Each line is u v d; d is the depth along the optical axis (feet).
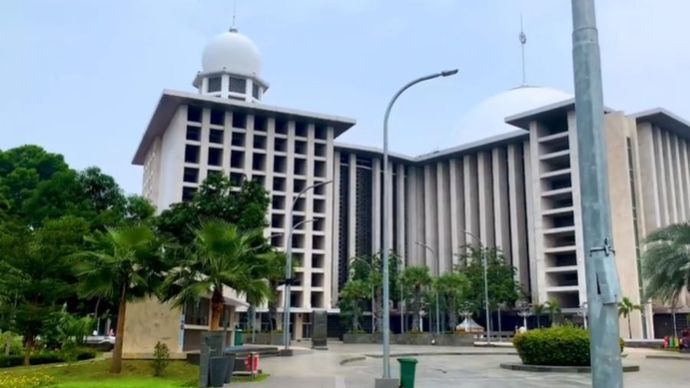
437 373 82.58
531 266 280.92
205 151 266.16
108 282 66.85
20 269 79.66
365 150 312.71
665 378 77.10
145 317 84.07
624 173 249.14
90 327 108.47
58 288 80.79
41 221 137.69
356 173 318.86
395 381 54.95
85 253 67.87
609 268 18.92
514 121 285.64
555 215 271.69
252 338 175.32
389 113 66.64
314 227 283.18
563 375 79.05
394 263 279.28
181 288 69.46
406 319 295.07
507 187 302.45
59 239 83.76
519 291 274.16
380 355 122.42
